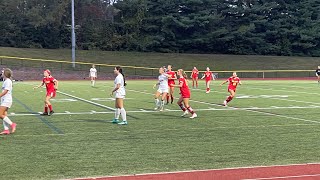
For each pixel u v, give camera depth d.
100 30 73.94
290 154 9.57
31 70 53.56
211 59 69.56
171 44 74.69
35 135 11.77
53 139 11.18
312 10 80.00
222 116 16.41
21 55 60.12
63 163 8.54
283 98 24.91
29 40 71.44
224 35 75.88
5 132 11.90
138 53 70.31
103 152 9.64
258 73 62.00
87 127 13.29
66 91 29.80
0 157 9.03
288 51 77.75
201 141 11.10
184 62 66.75
